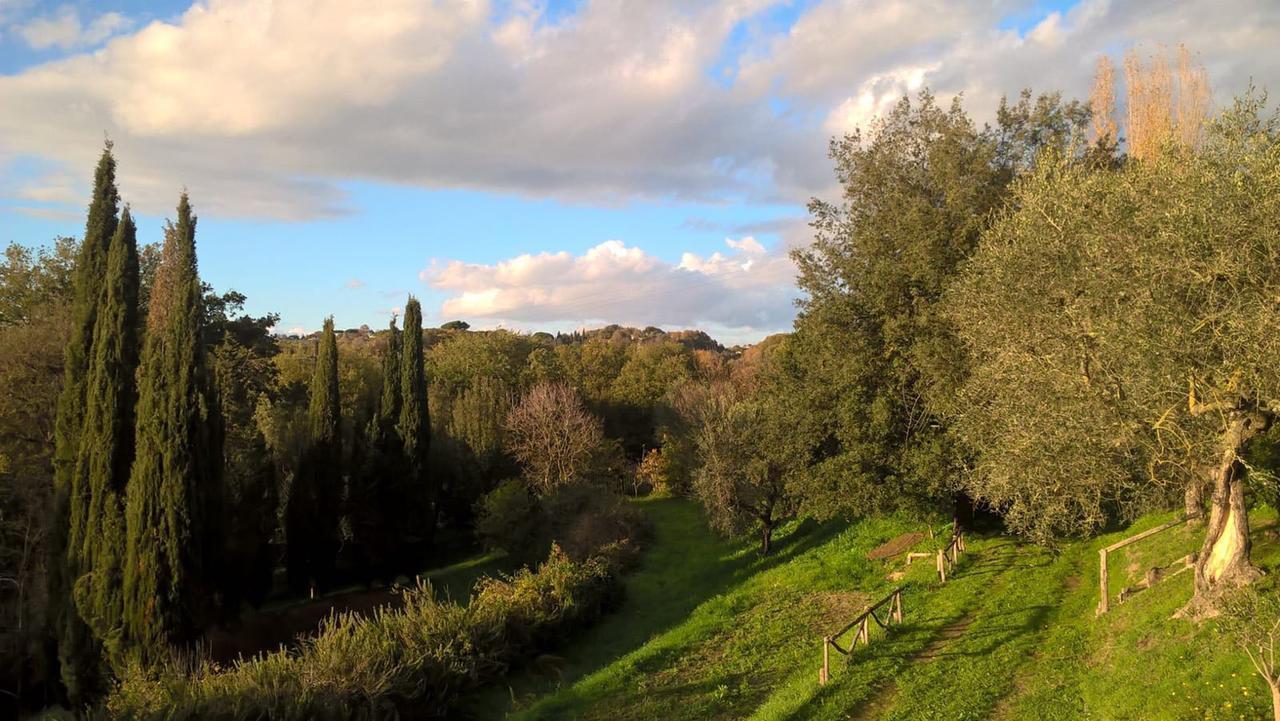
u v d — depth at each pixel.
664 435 58.16
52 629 21.69
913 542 26.77
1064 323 12.52
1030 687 13.45
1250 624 9.17
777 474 31.66
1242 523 12.82
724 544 37.78
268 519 30.52
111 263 22.59
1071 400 12.00
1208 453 11.95
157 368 21.47
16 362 29.20
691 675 17.73
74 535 21.58
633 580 31.47
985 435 15.88
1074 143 16.72
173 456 21.16
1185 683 10.93
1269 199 10.24
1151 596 15.11
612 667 19.19
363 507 35.66
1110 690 12.12
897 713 13.08
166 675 15.36
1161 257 10.93
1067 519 14.90
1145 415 11.11
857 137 25.23
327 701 14.73
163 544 20.84
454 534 47.34
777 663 17.55
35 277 37.00
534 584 23.39
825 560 27.53
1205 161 11.31
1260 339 9.77
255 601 29.09
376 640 17.78
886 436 23.66
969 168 22.66
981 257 16.02
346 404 55.91
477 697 18.55
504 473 48.72
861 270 24.22
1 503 27.38
